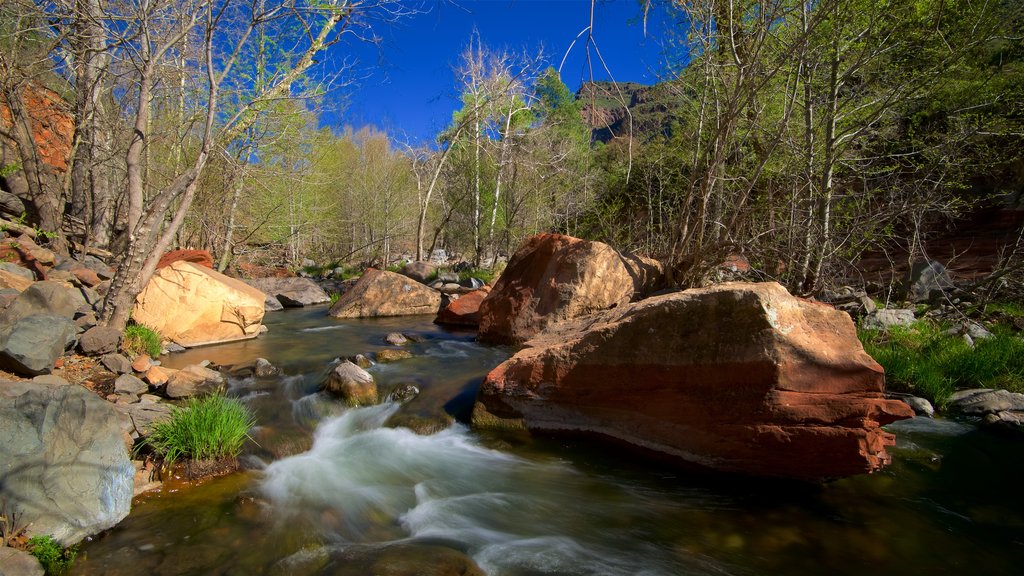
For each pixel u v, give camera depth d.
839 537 3.95
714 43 8.85
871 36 8.47
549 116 25.16
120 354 6.86
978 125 9.55
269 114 11.27
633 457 5.32
